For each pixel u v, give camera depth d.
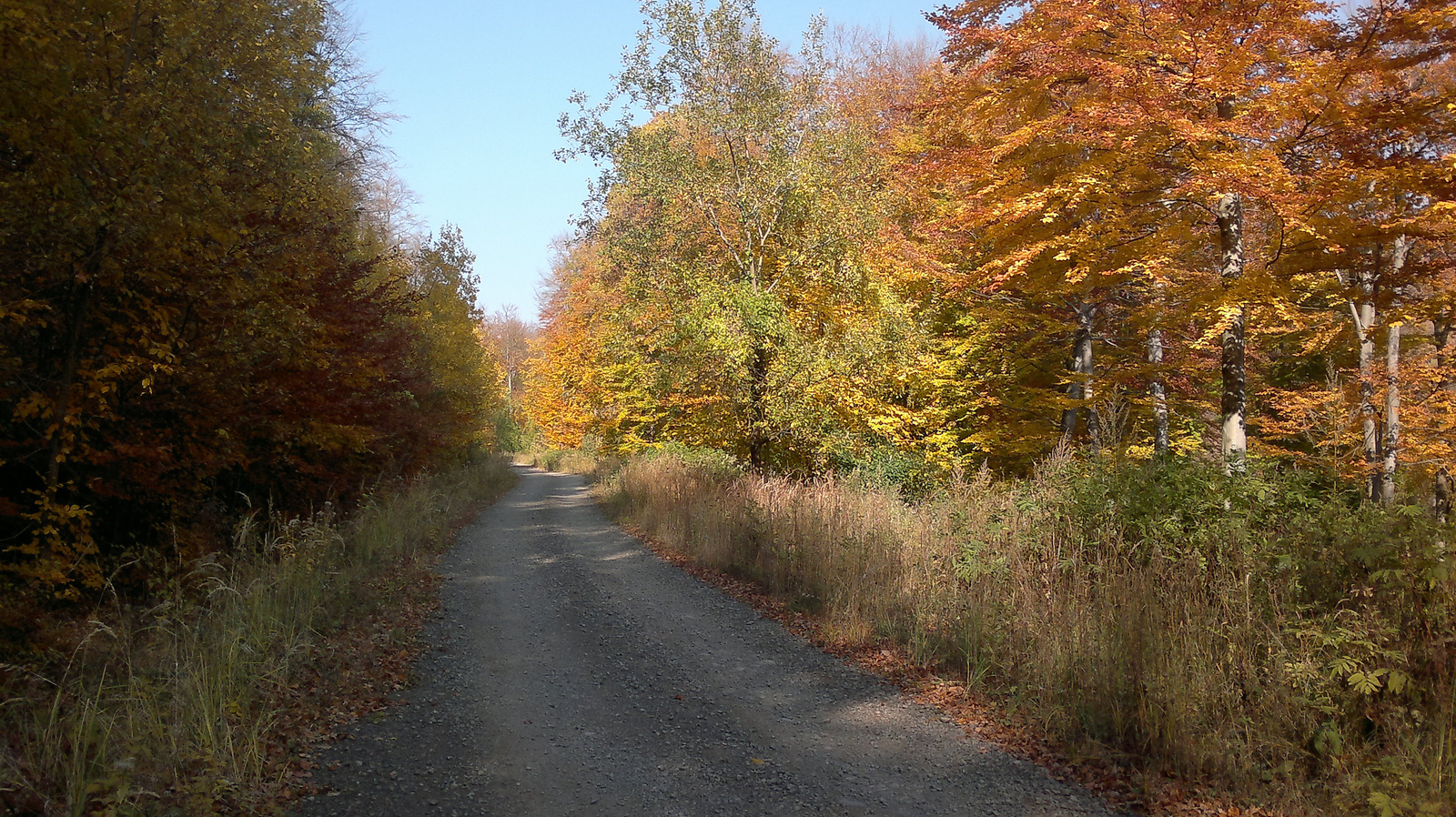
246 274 8.57
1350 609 5.47
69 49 6.36
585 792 4.70
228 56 7.84
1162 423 17.39
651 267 15.73
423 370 19.28
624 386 28.61
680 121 15.32
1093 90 10.16
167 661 5.80
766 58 15.24
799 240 15.77
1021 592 7.15
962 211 12.45
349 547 11.27
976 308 16.92
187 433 8.87
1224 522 6.46
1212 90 8.98
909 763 5.16
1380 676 5.04
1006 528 8.29
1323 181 9.28
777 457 16.08
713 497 14.10
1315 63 9.29
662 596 10.12
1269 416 21.09
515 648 7.76
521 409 65.62
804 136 15.68
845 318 15.89
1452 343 16.34
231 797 4.27
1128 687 5.54
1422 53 9.07
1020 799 4.66
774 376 14.41
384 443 16.89
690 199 15.22
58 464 7.58
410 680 6.61
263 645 6.34
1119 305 16.38
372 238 20.22
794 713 6.06
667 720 5.91
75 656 5.94
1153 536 6.84
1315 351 18.45
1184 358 16.77
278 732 5.18
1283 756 4.86
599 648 7.81
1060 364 18.81
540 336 51.78
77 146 6.44
